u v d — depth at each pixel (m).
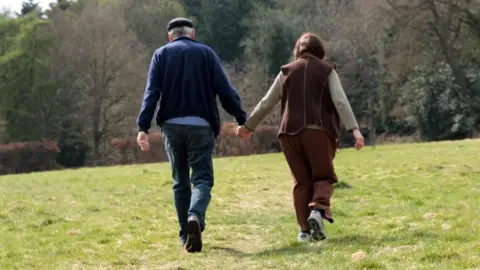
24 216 7.94
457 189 9.34
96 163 42.44
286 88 5.49
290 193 10.49
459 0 38.03
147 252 5.42
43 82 43.34
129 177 13.84
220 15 61.75
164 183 11.97
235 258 4.95
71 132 44.28
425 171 12.12
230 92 5.57
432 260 4.32
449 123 40.22
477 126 39.22
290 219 7.50
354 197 9.16
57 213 8.16
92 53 42.62
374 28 42.22
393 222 6.52
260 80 47.03
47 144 40.22
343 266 4.32
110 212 8.27
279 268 4.44
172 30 5.74
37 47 43.78
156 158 36.50
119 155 39.06
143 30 53.91
